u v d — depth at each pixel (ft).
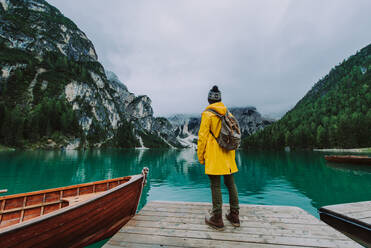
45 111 321.93
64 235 10.74
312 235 8.84
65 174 56.54
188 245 7.95
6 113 256.93
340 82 631.15
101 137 456.86
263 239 8.43
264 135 422.41
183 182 47.55
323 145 285.64
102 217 12.92
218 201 9.37
